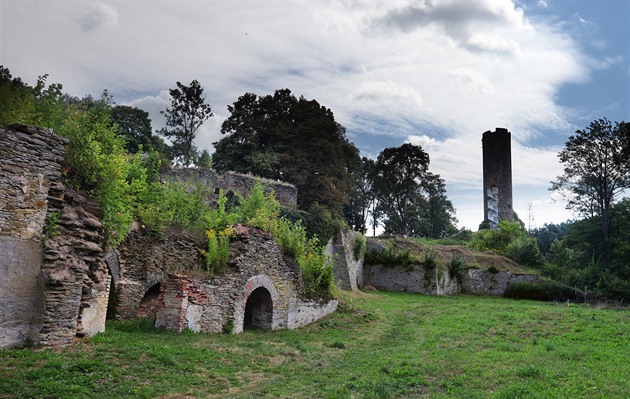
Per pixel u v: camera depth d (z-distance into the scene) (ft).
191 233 57.16
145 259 50.75
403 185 215.92
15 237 32.58
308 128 152.76
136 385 28.35
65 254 35.12
